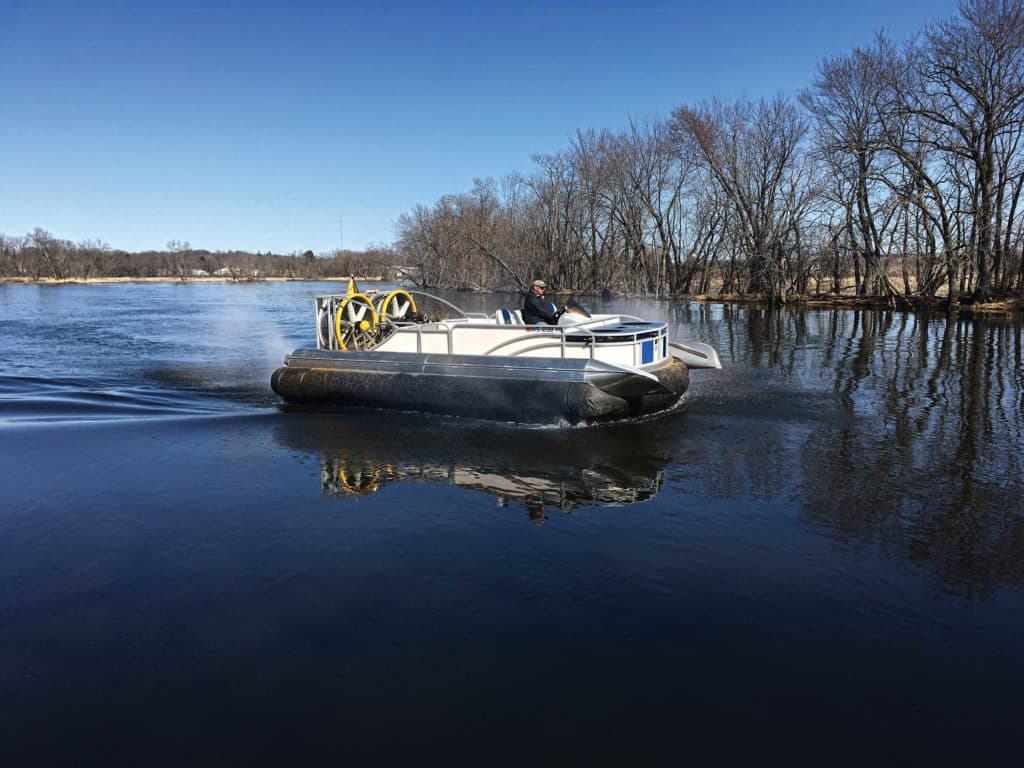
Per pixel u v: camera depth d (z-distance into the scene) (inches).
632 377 350.3
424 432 343.0
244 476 272.2
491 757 116.3
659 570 185.9
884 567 187.9
